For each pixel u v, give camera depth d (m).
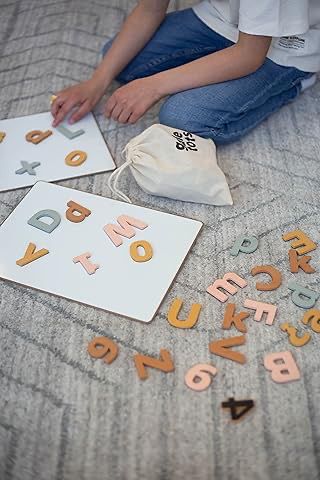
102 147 1.40
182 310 1.08
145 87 1.36
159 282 1.12
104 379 0.99
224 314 1.07
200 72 1.34
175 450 0.91
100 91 1.47
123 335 1.05
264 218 1.23
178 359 1.01
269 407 0.95
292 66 1.42
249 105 1.37
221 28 1.48
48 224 1.22
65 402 0.97
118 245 1.17
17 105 1.54
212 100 1.34
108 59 1.50
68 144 1.41
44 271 1.14
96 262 1.15
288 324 1.05
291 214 1.24
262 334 1.04
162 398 0.96
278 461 0.89
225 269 1.14
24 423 0.95
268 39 1.30
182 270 1.14
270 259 1.16
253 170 1.34
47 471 0.89
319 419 0.93
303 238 1.18
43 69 1.66
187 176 1.22
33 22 1.85
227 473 0.88
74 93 1.45
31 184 1.31
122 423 0.94
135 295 1.10
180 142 1.27
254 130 1.44
